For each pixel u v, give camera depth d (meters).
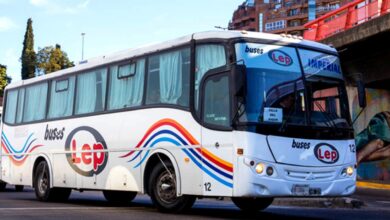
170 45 11.66
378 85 25.38
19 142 17.39
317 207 14.91
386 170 25.62
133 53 12.81
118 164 12.74
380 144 25.86
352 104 26.50
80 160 14.20
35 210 12.26
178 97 11.20
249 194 9.54
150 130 11.82
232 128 9.81
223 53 10.27
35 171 16.44
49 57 74.38
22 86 17.84
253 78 9.97
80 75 14.77
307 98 10.39
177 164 10.98
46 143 15.88
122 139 12.66
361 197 18.41
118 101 13.05
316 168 10.05
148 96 12.07
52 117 15.80
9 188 24.38
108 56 13.73
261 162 9.62
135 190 12.12
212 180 10.14
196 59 10.90
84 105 14.37
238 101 9.78
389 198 18.05
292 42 10.69
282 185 9.71
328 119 10.47
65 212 11.84
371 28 19.84
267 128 9.75
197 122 10.59
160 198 11.48
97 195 19.78
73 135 14.61
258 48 10.23
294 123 10.01
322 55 10.95
